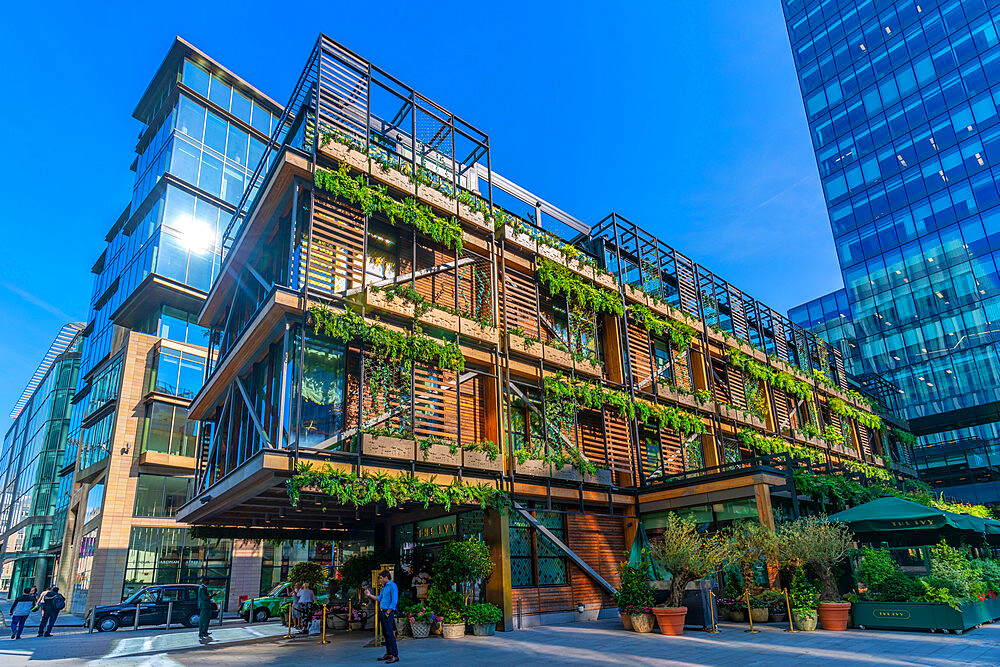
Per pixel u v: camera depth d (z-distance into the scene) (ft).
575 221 96.27
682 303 88.58
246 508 57.52
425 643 43.86
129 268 143.33
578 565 58.54
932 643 36.91
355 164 54.13
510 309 65.05
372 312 50.93
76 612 109.60
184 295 133.28
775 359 104.27
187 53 148.56
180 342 123.75
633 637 43.57
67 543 130.72
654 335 82.53
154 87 156.97
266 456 40.78
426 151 67.05
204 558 110.52
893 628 43.55
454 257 62.18
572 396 64.44
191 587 77.10
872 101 179.83
